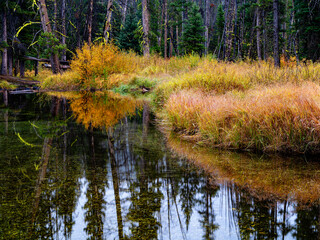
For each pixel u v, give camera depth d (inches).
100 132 205.2
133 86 501.4
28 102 359.3
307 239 68.2
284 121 152.4
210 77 315.9
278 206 87.8
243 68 389.1
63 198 93.2
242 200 92.6
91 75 532.1
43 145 165.8
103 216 81.1
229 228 73.4
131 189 102.0
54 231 72.4
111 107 326.0
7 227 74.4
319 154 144.9
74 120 249.4
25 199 92.3
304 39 687.7
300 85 239.3
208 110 191.6
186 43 945.5
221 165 130.8
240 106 176.4
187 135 193.9
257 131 157.2
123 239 68.1
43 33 551.8
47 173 118.0
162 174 118.6
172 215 81.5
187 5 1123.3
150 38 709.3
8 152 149.2
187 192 99.0
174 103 234.1
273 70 317.4
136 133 203.3
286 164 130.5
